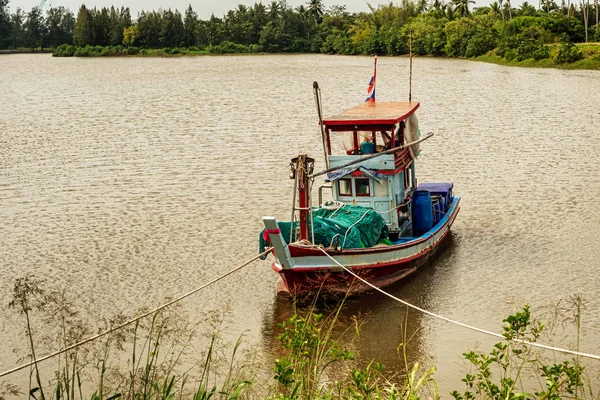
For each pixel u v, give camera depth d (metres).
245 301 20.77
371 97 25.72
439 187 26.83
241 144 45.00
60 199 32.72
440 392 15.26
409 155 24.05
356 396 10.58
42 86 92.62
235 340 18.09
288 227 20.97
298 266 20.03
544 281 21.48
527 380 15.02
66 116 61.31
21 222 29.17
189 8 187.12
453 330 18.48
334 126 22.75
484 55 119.19
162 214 29.70
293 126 51.44
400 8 158.88
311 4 180.62
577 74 85.75
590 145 41.53
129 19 188.00
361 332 18.47
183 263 23.84
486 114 54.78
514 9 152.38
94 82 96.38
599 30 123.50
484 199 30.91
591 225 26.70
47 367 16.80
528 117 52.56
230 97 71.81
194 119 56.84
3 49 193.00
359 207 22.25
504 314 19.30
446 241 25.67
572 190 31.77
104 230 27.72
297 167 20.08
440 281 21.86
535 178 34.19
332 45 162.00
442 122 51.50
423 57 132.38
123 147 45.28
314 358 14.15
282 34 171.75
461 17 139.88
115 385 13.59
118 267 23.59
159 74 107.69
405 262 21.91
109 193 33.53
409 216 24.06
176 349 17.09
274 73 101.62
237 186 34.09
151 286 21.91
